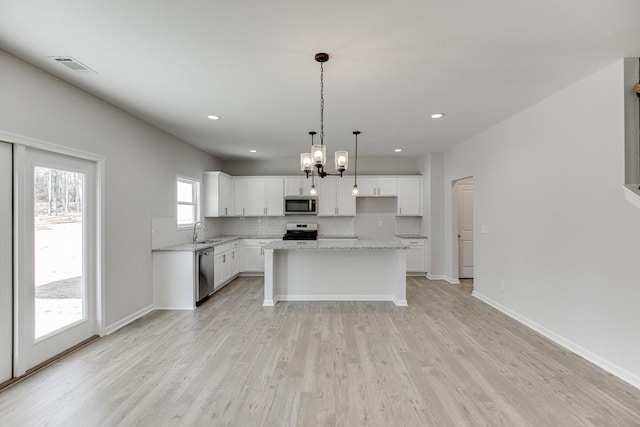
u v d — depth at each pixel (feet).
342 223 22.84
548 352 9.68
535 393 7.51
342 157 11.19
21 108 8.05
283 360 9.19
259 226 22.95
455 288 17.93
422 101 11.17
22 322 8.18
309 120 13.41
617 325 8.30
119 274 11.79
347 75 9.10
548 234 10.76
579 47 7.58
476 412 6.81
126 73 8.90
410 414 6.74
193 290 14.21
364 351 9.77
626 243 8.07
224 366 8.83
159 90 10.12
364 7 6.10
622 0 5.87
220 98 10.84
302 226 22.50
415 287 18.17
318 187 21.93
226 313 13.61
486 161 14.87
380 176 21.75
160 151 14.66
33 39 7.15
